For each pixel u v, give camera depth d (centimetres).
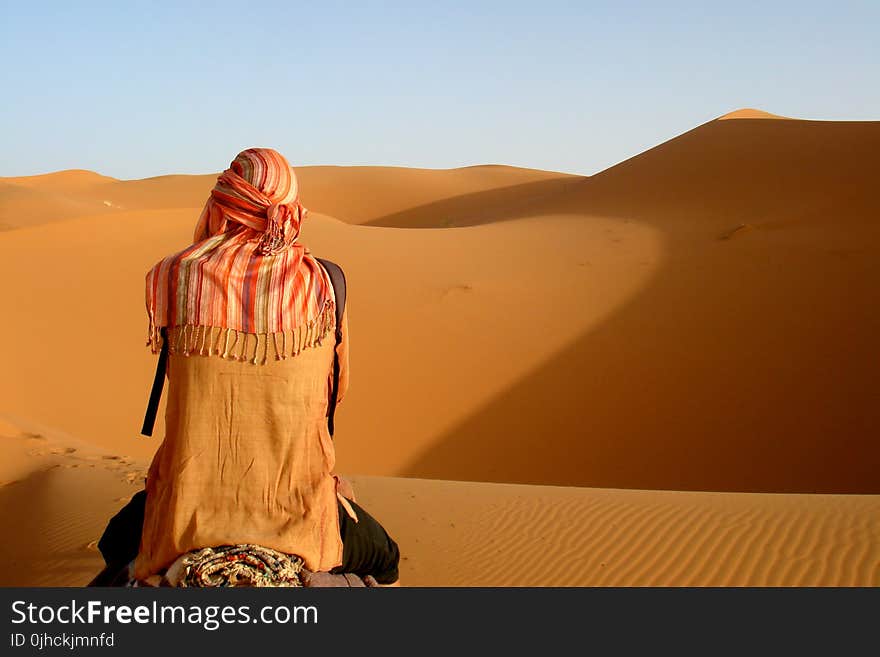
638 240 3594
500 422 2239
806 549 653
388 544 363
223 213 306
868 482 2028
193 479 296
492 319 2714
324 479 316
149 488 314
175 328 292
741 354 2484
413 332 2648
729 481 2044
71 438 1370
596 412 2267
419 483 980
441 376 2427
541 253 3447
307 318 298
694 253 3284
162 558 299
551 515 795
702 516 748
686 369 2427
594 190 5759
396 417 2273
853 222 3772
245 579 291
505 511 819
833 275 2933
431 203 10162
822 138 5159
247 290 292
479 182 11125
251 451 298
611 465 2094
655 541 702
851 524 688
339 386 323
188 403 294
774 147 5153
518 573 657
